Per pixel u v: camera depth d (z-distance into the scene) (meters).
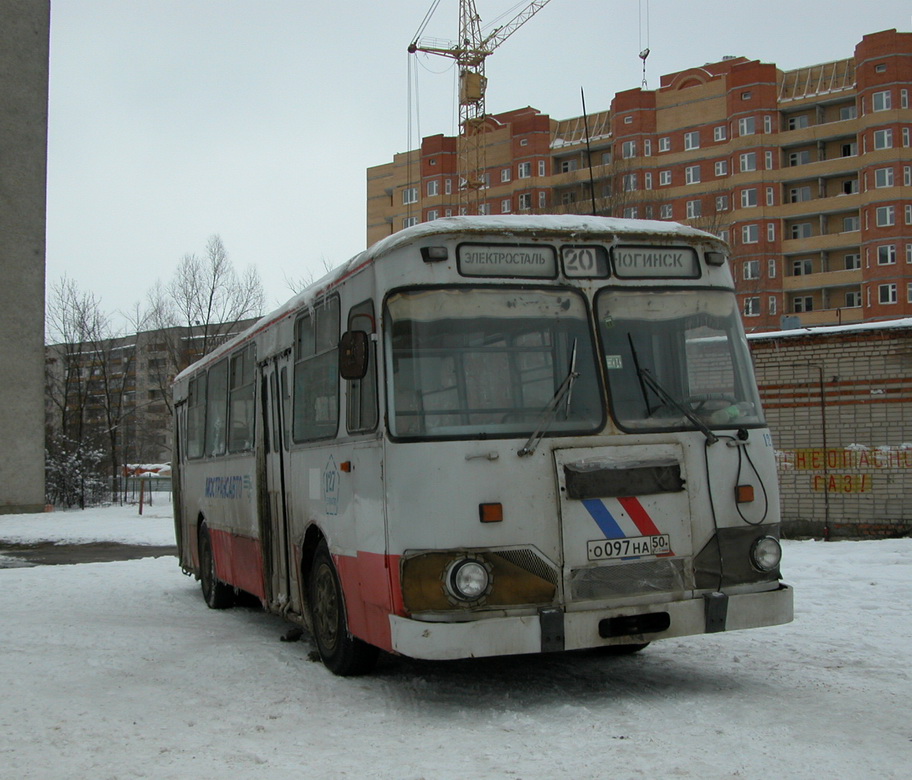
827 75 72.62
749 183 70.75
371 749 5.70
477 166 83.25
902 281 65.50
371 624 6.91
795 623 9.36
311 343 8.48
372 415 6.83
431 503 6.30
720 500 6.84
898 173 65.94
